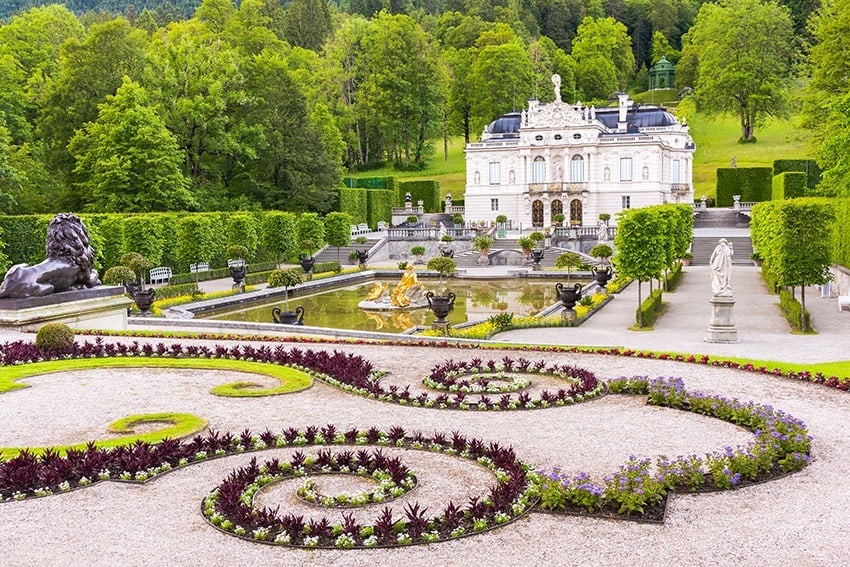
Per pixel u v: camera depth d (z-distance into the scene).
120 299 37.66
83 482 14.88
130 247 54.94
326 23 159.25
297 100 92.50
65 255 35.62
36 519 13.35
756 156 120.25
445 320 36.69
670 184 103.94
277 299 54.75
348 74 135.50
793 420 17.48
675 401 20.38
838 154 45.66
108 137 71.88
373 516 13.46
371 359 27.17
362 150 141.25
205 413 20.14
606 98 161.25
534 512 13.51
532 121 101.88
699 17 168.88
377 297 50.72
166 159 73.25
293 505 14.07
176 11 196.38
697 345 31.56
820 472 15.35
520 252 78.50
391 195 111.19
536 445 17.16
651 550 11.95
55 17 111.56
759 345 31.23
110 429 18.53
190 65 86.88
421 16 183.50
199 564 11.66
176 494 14.47
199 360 26.70
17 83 91.25
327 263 70.56
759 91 125.31
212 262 67.50
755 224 61.47
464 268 75.69
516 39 146.12
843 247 44.19
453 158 143.50
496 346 29.28
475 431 18.33
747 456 15.05
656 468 15.54
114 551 12.07
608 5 196.12
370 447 17.22
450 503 13.08
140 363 26.08
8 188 63.41
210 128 87.12
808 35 144.00
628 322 39.22
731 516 13.20
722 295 32.25
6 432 18.45
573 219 101.06
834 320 37.38
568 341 33.25
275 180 92.12
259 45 113.94
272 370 24.97
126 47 82.75
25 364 26.03
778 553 11.78
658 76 164.25
